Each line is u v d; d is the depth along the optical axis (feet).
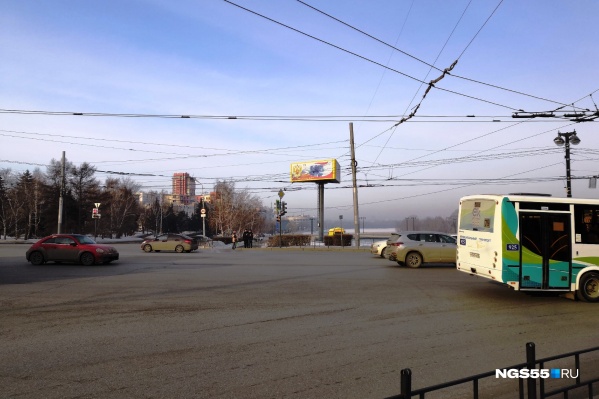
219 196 242.37
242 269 59.00
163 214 322.96
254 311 29.86
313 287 41.57
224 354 19.90
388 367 18.26
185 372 17.43
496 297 36.83
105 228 242.58
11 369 17.63
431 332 24.44
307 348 20.98
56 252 62.54
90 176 217.97
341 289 40.40
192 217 387.96
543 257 35.73
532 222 36.09
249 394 15.21
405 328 25.32
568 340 23.04
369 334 23.84
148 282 44.37
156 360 18.93
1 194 212.43
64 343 21.54
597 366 18.92
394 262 73.31
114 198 254.27
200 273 53.47
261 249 124.67
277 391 15.52
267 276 50.62
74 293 37.01
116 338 22.57
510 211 36.06
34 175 222.48
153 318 27.45
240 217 246.27
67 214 204.23
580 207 36.65
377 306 32.09
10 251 95.45
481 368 18.26
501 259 35.55
